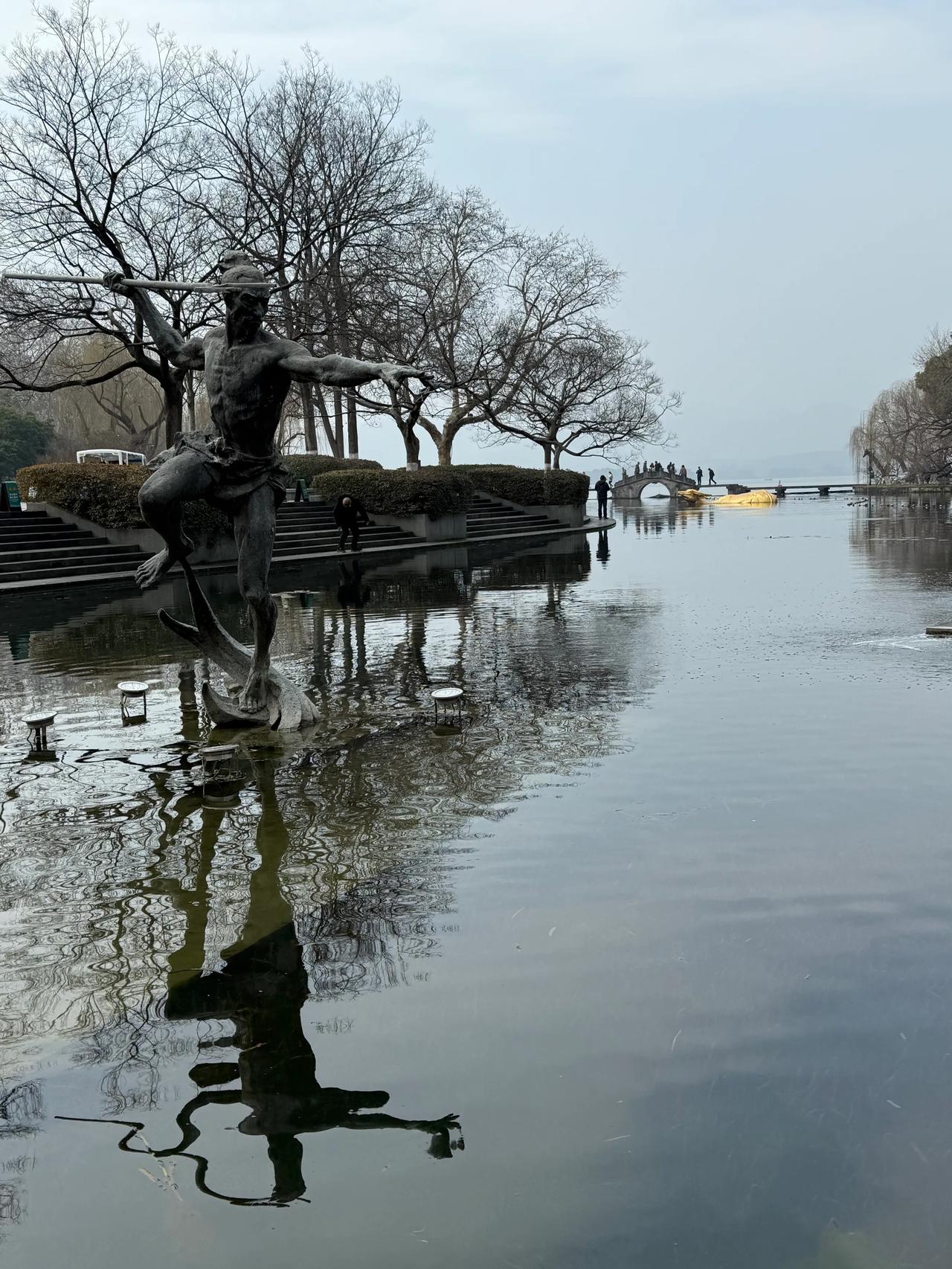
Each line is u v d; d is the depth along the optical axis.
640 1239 2.80
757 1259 2.72
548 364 53.41
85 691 10.95
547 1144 3.21
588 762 7.47
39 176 29.69
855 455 125.44
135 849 5.98
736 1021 3.88
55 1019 4.08
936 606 15.77
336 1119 3.37
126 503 27.91
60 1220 2.96
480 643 13.59
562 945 4.55
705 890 5.12
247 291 7.96
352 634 14.80
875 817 6.15
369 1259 2.77
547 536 42.81
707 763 7.38
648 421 59.22
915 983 4.13
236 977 4.38
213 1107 3.47
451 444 52.88
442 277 45.69
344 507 32.12
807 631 13.54
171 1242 2.86
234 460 8.42
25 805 6.89
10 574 24.55
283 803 6.78
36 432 71.12
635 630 14.19
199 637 9.52
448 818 6.34
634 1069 3.58
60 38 29.33
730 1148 3.17
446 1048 3.76
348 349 39.03
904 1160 3.08
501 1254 2.77
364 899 5.14
